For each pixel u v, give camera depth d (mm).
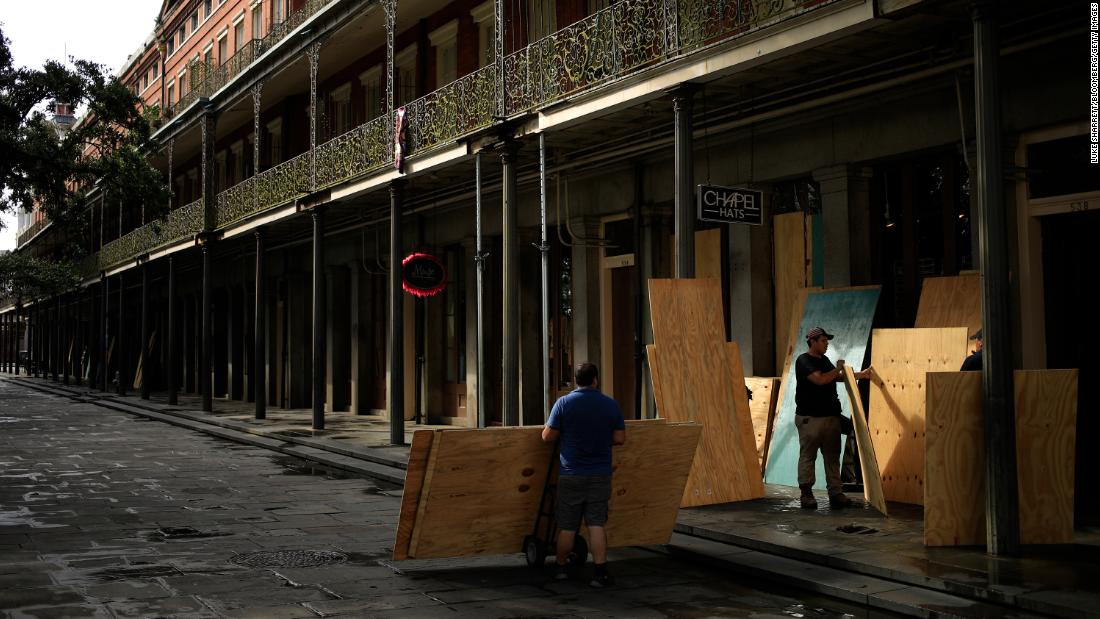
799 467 9375
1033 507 7520
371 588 6871
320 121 23266
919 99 10523
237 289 32812
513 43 16938
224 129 31297
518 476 7516
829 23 8680
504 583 7059
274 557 7965
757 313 12664
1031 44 9242
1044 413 7602
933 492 7523
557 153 14602
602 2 14836
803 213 12266
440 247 20625
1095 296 9672
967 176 10414
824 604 6414
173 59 39969
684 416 9836
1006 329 7293
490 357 18891
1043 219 9727
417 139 15758
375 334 24344
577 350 15867
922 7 8000
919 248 10977
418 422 21266
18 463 15266
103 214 41156
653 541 7914
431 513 7289
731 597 6617
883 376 10000
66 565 7609
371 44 21828
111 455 16562
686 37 10398
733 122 12188
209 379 25891
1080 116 9070
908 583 6578
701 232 13703
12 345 70688
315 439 17750
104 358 38781
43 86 25875
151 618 6012
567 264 16906
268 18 28812
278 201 21188
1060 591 6035
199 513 10297
